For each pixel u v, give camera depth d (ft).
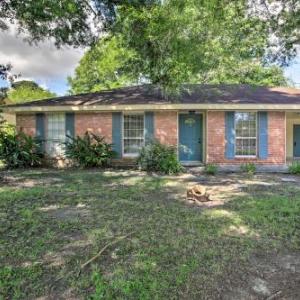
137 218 21.48
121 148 50.42
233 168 46.70
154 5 32.71
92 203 25.61
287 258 15.42
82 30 39.32
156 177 39.52
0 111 45.83
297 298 12.04
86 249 16.25
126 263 14.74
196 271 13.97
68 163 50.98
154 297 11.98
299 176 41.19
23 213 22.47
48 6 34.04
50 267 14.35
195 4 27.99
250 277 13.55
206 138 49.52
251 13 25.64
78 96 55.57
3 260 15.06
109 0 36.60
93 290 12.53
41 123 51.85
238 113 49.32
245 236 18.17
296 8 24.20
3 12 36.78
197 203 25.80
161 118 49.78
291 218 21.57
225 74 65.87
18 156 49.21
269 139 49.32
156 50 34.58
